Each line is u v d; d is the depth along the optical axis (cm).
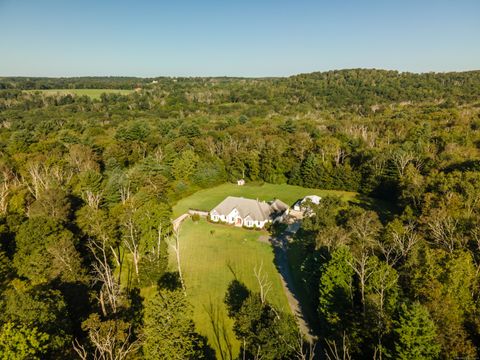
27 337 2866
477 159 7275
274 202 7838
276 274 5328
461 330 2933
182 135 13388
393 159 9088
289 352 3303
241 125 14688
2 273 4325
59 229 5047
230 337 3972
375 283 3538
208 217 7550
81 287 4312
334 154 10669
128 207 6400
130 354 3312
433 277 3438
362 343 3362
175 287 4900
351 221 5112
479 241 4156
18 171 8962
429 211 5394
